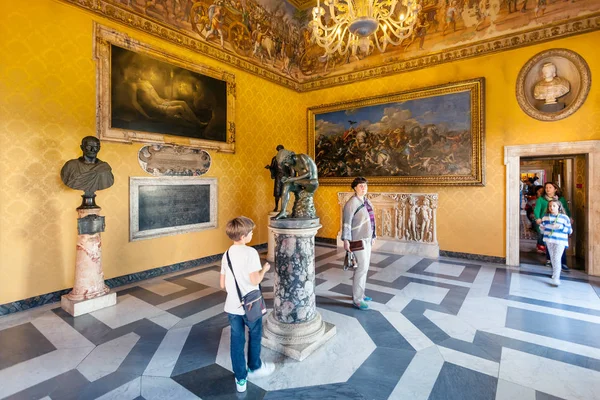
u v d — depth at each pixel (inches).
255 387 112.7
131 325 166.4
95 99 223.6
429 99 324.5
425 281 239.1
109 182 202.5
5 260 185.0
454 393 108.2
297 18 406.3
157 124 260.7
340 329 158.9
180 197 280.1
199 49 293.4
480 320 168.6
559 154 265.6
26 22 192.1
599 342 143.3
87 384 114.9
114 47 233.1
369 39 360.8
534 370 121.6
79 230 188.1
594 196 248.5
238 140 336.2
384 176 355.3
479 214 300.7
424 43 325.7
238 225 108.3
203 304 196.7
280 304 143.4
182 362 130.0
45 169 200.8
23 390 111.3
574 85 255.1
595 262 250.5
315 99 411.2
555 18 259.4
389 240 351.3
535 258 310.0
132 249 245.4
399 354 134.6
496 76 289.0
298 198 150.7
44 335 155.0
